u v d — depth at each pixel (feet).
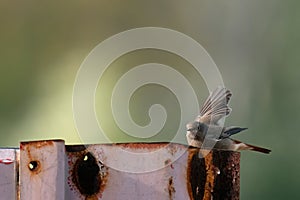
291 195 28.43
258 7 34.01
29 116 29.60
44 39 32.32
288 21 33.96
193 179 13.98
